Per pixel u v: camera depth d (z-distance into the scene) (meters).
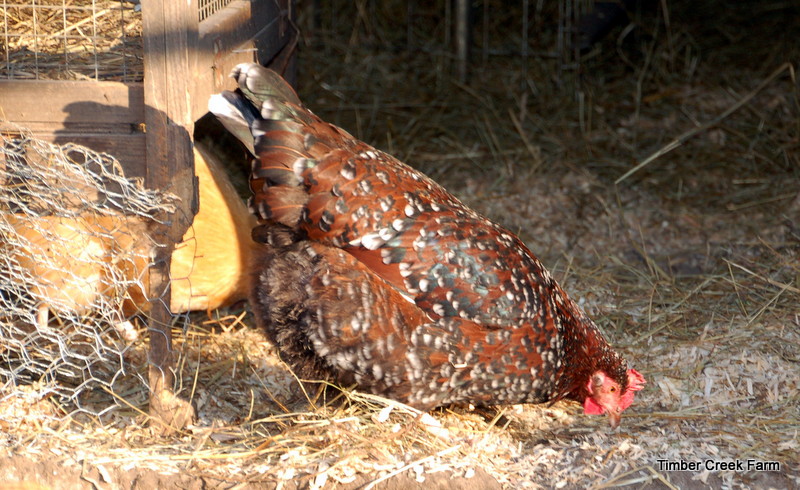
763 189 5.46
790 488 3.03
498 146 5.89
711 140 5.96
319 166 2.95
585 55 6.68
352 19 7.27
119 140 2.93
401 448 3.09
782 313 4.23
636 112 6.23
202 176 3.62
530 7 7.07
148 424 3.22
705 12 7.33
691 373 3.78
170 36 2.81
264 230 3.11
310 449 3.05
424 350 3.02
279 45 4.05
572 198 5.43
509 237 3.30
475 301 3.03
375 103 6.30
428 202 3.10
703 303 4.38
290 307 3.04
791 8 7.36
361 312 2.96
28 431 3.06
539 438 3.38
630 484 3.01
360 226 2.97
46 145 2.82
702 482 3.05
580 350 3.35
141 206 2.87
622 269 4.76
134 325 3.95
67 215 2.93
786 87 6.45
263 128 2.95
